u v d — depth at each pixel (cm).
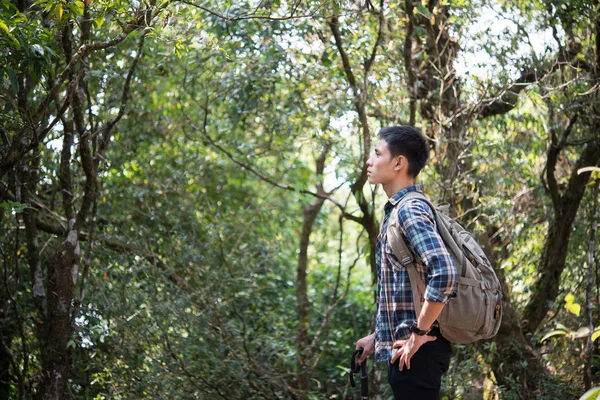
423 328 243
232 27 491
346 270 834
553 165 495
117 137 608
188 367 479
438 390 262
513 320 463
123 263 527
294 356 524
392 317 261
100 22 356
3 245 490
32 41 329
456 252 258
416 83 494
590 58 475
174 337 493
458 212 491
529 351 461
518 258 531
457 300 254
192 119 668
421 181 502
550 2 461
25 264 503
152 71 571
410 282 256
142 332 483
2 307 462
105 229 555
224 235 647
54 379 387
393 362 261
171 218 608
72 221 403
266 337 527
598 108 480
